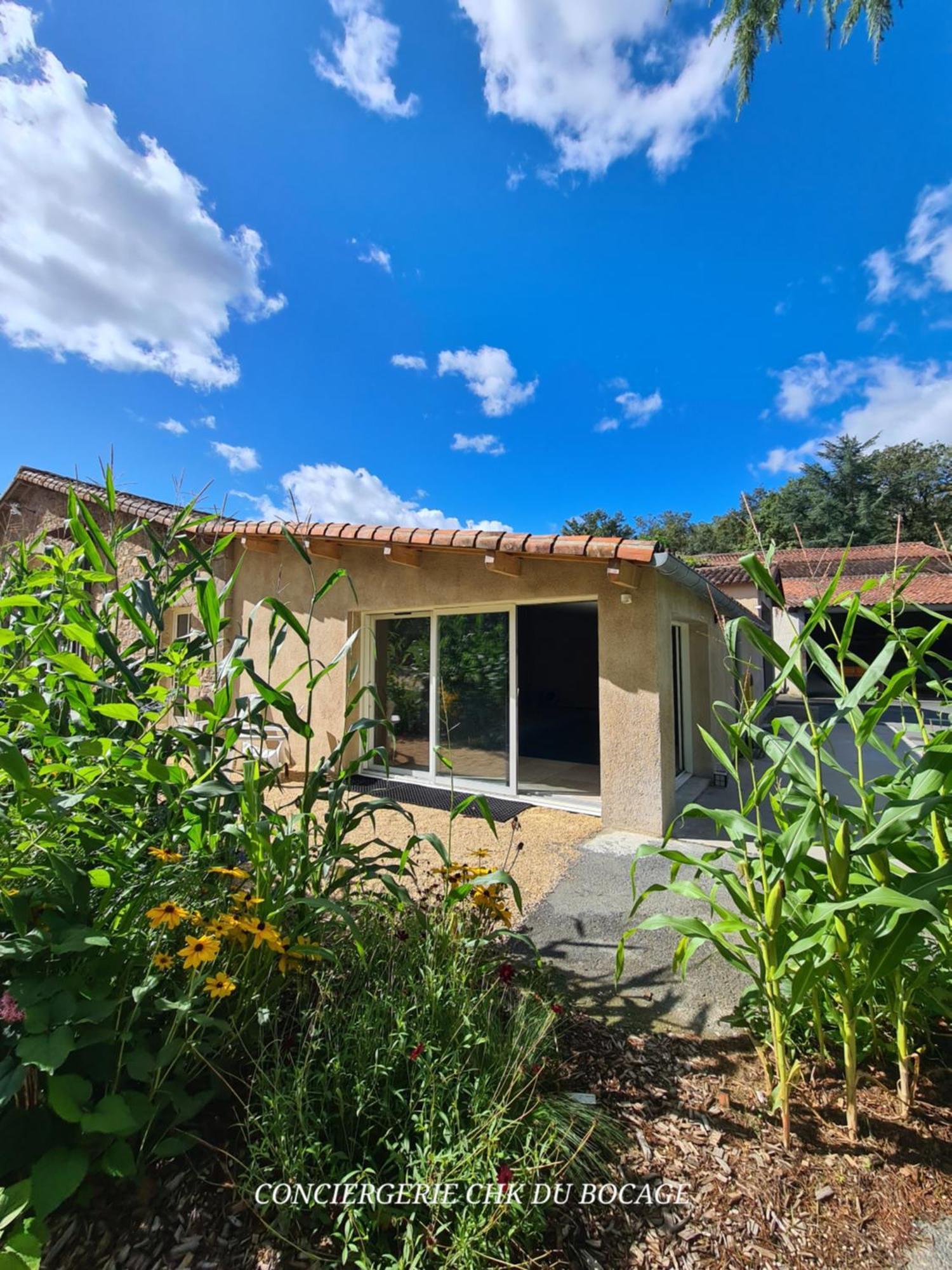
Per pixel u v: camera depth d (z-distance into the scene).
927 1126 1.93
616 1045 2.34
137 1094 1.58
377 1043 1.81
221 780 2.16
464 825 5.61
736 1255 1.51
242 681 8.59
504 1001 2.42
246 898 2.00
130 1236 1.46
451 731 7.12
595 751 10.27
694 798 6.82
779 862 1.86
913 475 34.56
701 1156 1.80
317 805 5.92
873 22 5.78
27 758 1.90
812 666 2.26
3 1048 1.50
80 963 1.68
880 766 8.79
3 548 2.97
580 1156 1.73
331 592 7.86
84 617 2.25
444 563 6.75
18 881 1.70
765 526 35.53
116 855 1.93
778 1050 1.86
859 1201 1.67
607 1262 1.48
